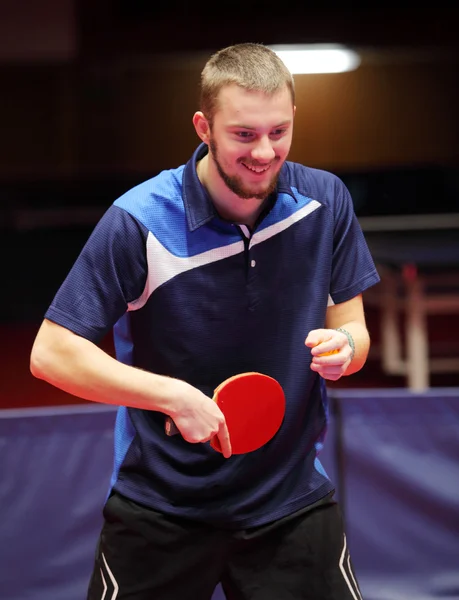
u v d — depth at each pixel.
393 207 15.56
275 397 2.91
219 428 2.78
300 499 3.09
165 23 14.48
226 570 3.13
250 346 3.01
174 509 3.03
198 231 2.93
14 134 15.45
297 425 3.07
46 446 4.69
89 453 4.73
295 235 3.03
